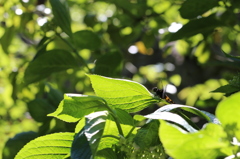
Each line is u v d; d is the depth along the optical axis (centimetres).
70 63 178
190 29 171
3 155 170
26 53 328
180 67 344
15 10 230
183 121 124
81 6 330
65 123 176
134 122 133
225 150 112
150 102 137
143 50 331
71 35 173
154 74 371
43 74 178
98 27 283
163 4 286
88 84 256
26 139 172
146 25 288
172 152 111
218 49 261
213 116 129
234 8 179
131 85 134
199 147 111
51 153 135
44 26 184
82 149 124
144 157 129
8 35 228
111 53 189
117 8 287
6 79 268
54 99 182
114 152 130
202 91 315
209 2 162
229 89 142
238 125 112
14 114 306
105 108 131
